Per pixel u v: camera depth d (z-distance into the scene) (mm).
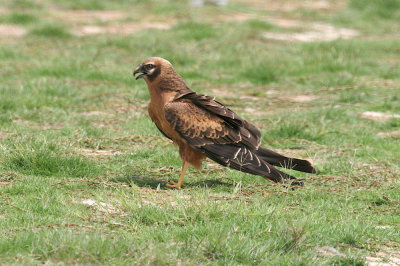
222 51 23391
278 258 7383
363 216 9281
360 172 11555
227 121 10203
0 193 9250
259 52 23406
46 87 17078
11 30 26172
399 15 33219
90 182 10047
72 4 33250
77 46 23188
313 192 10172
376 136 14398
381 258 7785
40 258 6906
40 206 8672
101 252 6938
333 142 13875
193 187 10344
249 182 10898
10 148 11461
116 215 8672
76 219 8328
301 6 36281
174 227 8219
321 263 7316
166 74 10336
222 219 8523
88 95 17031
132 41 23859
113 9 33312
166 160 11961
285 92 18828
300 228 8156
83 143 12719
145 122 14523
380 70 21375
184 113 10078
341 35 28734
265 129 14414
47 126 14008
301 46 24516
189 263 7047
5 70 19266
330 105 17125
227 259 7273
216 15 32094
